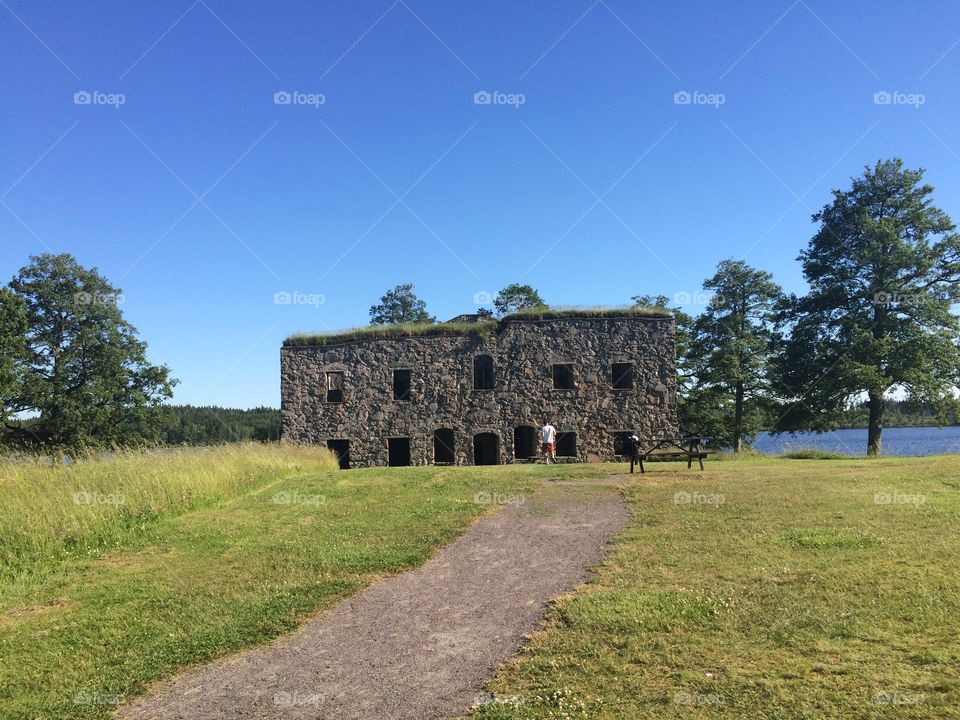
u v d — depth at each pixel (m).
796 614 6.52
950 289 36.47
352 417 34.28
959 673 5.12
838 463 20.39
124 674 6.50
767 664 5.54
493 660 6.19
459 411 33.69
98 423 44.22
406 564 9.69
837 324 38.44
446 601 7.99
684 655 5.84
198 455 18.48
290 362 35.09
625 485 15.85
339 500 15.20
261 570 9.72
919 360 35.12
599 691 5.32
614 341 33.41
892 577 7.38
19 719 5.73
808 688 5.07
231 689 6.04
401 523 12.35
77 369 45.78
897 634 5.91
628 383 33.38
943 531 9.38
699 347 43.53
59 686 6.35
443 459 34.16
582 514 12.54
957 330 35.84
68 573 10.12
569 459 32.44
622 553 9.38
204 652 6.90
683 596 7.25
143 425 47.00
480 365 34.62
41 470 15.12
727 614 6.68
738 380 41.50
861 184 38.97
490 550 10.23
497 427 33.34
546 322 33.75
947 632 5.86
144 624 7.79
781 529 10.16
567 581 8.37
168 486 14.70
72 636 7.53
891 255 36.62
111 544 11.64
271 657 6.70
